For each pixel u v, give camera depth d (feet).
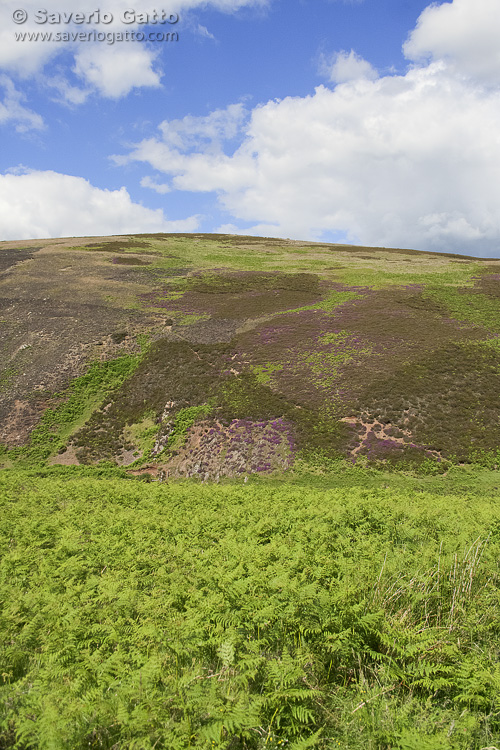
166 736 11.57
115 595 20.31
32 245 277.03
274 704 12.92
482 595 19.22
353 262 244.83
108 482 81.51
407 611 17.51
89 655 15.78
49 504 52.75
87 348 144.66
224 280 208.03
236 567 22.88
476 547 23.30
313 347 136.15
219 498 55.36
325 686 14.20
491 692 13.29
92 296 182.60
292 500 51.88
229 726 11.50
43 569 26.43
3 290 187.01
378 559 22.63
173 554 28.30
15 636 18.16
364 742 12.13
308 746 12.01
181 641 16.03
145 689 13.35
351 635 15.85
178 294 189.88
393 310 158.81
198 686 13.21
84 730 12.08
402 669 15.02
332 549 26.18
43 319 161.58
